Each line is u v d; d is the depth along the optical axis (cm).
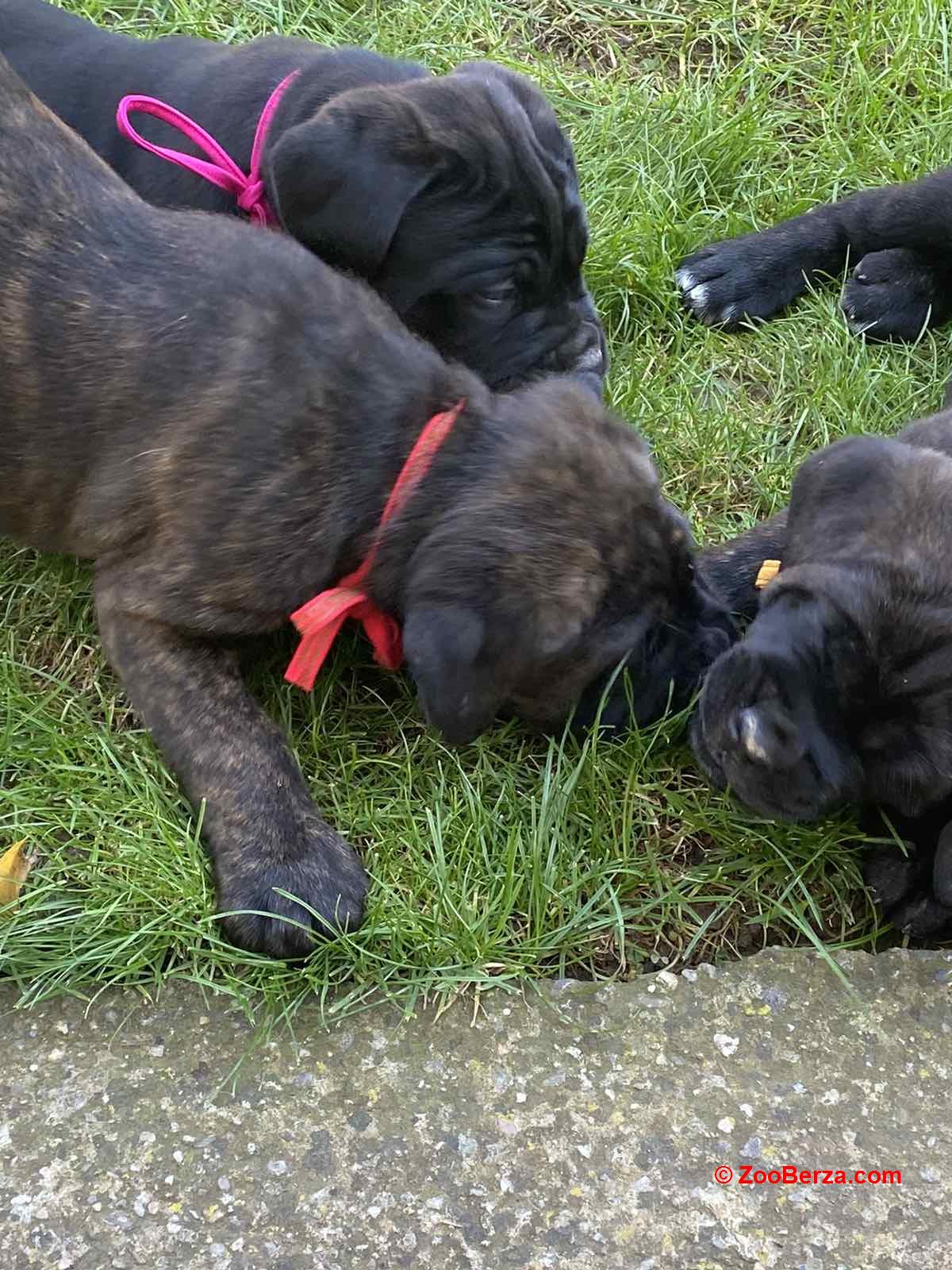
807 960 105
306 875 104
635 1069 102
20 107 111
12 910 104
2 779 109
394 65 125
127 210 110
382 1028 102
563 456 104
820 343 129
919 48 143
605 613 103
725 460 124
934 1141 100
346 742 111
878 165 138
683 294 131
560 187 120
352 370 107
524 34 144
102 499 108
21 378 108
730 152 137
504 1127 100
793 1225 98
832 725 100
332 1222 97
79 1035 102
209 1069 101
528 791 110
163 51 127
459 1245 97
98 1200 97
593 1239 97
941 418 111
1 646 114
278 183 116
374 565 105
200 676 107
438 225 117
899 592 100
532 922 106
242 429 106
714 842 110
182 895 104
